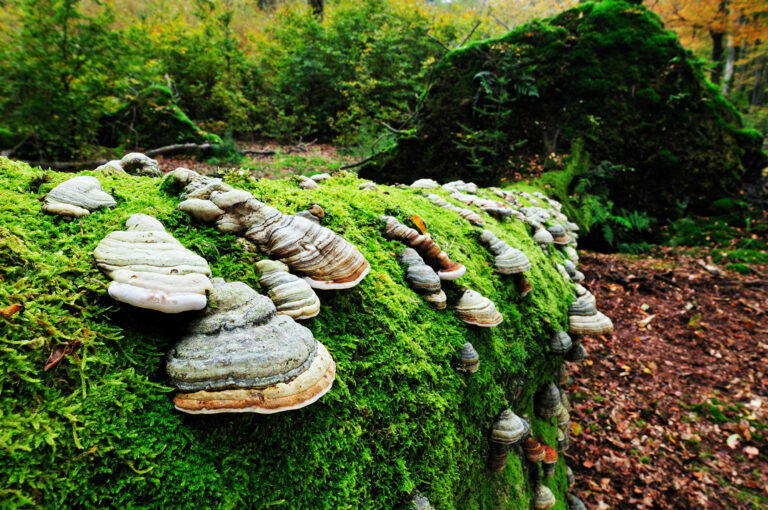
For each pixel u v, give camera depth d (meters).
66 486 0.89
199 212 1.61
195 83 15.32
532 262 3.73
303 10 19.50
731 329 6.29
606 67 10.11
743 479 4.29
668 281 7.64
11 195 1.42
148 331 1.21
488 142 10.16
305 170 10.95
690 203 10.12
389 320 1.87
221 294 1.25
